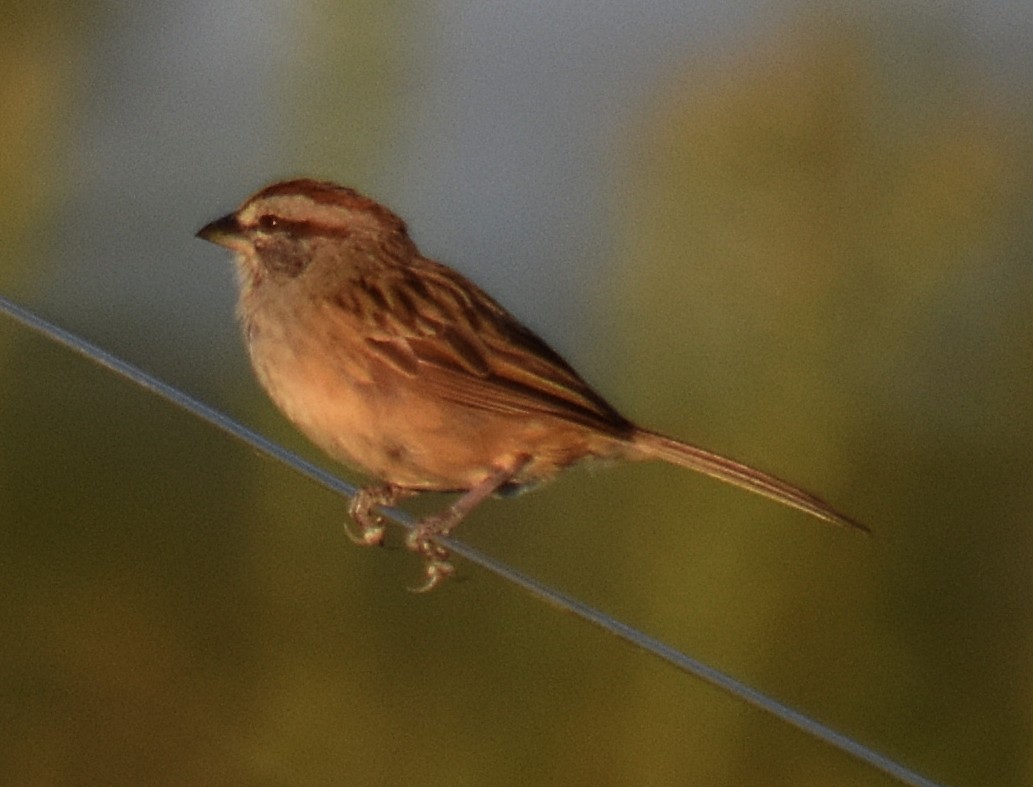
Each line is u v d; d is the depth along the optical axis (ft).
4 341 47.67
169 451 47.32
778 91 43.93
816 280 43.16
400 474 35.06
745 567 41.68
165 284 50.21
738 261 43.55
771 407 42.68
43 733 45.85
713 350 43.24
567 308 48.98
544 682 43.39
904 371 43.21
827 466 42.22
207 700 45.16
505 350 34.19
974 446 43.24
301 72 49.29
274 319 34.88
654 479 42.70
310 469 32.65
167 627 45.83
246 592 45.44
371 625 44.68
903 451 43.01
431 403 34.06
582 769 42.75
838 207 43.62
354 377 34.24
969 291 43.98
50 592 46.44
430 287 34.73
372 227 35.29
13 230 49.14
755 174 43.62
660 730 42.16
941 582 42.39
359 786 43.91
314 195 35.27
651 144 44.75
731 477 33.76
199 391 48.70
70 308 49.44
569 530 43.16
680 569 41.86
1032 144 44.86
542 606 43.60
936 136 44.39
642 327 43.55
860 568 42.16
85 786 45.85
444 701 43.78
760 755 41.86
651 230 43.98
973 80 45.75
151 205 50.85
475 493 34.37
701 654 41.63
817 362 42.91
